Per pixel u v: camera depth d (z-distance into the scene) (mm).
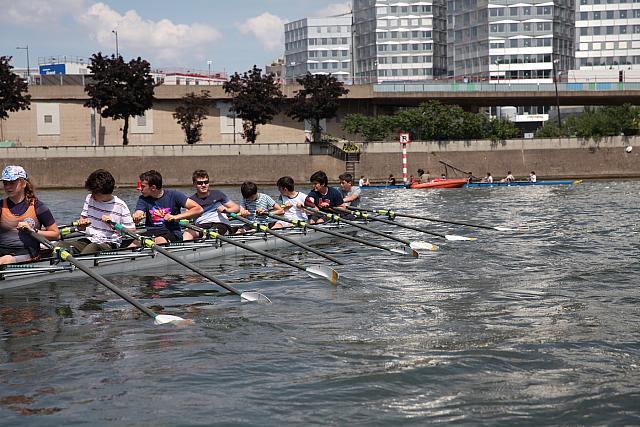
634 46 115000
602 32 115688
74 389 7000
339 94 73062
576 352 8078
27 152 64500
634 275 13109
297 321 9656
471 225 21062
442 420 6254
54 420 6266
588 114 82250
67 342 8648
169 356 8039
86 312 10258
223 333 9031
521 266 14367
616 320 9602
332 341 8602
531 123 126750
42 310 10375
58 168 64938
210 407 6547
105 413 6418
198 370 7535
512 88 75812
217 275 13484
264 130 77625
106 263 13266
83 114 73312
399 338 8719
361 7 137750
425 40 132125
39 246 12164
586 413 6367
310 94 76500
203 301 11047
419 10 131625
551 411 6418
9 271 11641
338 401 6684
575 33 118500
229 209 16500
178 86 73875
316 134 73938
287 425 6172
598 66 116125
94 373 7465
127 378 7305
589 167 71000
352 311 10258
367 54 136750
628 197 38969
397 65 132875
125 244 14250
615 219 25125
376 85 75625
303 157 68375
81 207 35656
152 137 74938
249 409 6500
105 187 13312
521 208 31531
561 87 75562
